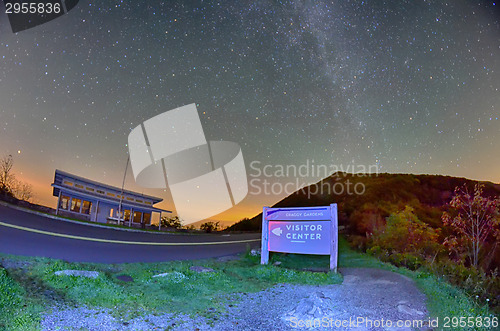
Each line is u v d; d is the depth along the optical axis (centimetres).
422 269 1158
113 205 3525
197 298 753
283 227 1320
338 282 1026
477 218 1579
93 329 512
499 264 1398
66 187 3114
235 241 2592
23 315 524
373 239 1820
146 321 571
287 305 750
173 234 2952
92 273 829
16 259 889
